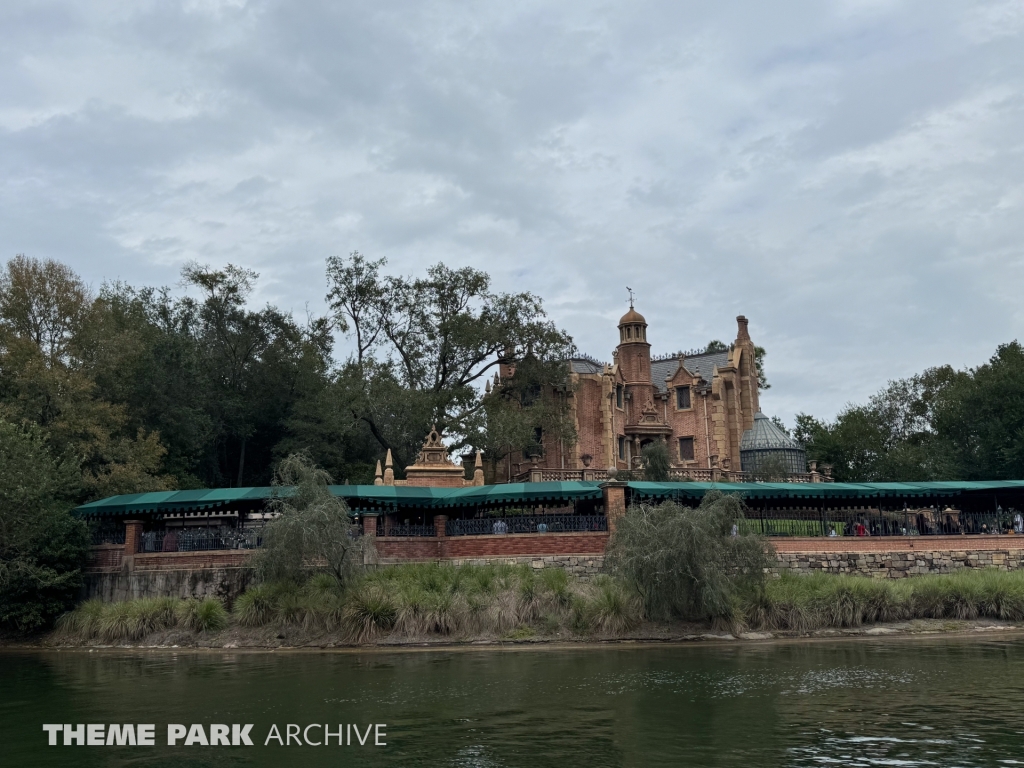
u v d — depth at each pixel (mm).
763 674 27375
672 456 71125
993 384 70125
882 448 81812
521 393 69125
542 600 37062
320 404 61375
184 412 58125
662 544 36250
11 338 51188
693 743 19109
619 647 34125
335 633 36125
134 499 43781
